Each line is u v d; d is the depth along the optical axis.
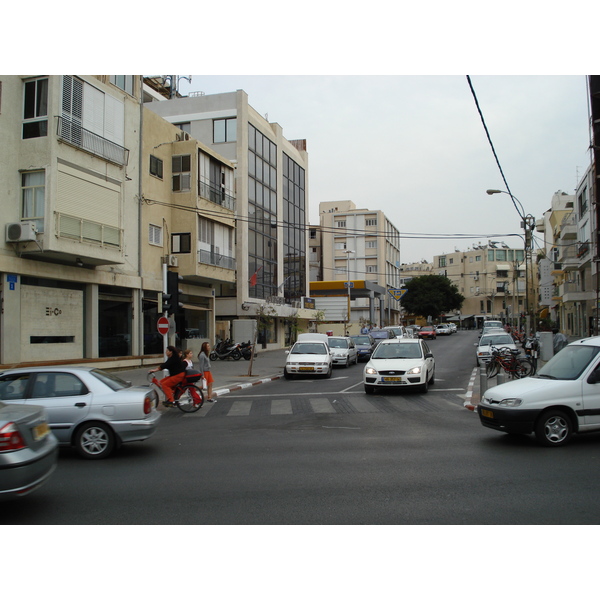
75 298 20.48
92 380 8.62
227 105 37.09
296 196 48.25
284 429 10.84
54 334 19.36
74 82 19.09
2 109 17.50
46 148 17.83
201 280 29.27
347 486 6.55
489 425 9.07
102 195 20.44
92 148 20.02
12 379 8.58
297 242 48.31
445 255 112.25
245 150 37.12
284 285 44.50
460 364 27.25
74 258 19.27
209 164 29.22
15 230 17.19
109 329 22.52
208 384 16.06
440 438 9.50
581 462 7.52
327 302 59.94
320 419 11.95
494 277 102.69
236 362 30.45
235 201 34.19
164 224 26.70
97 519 5.52
